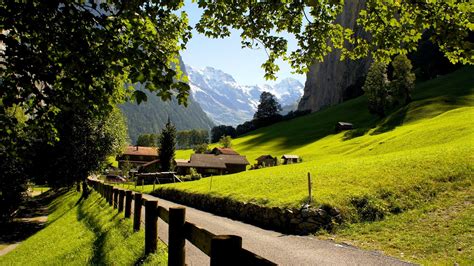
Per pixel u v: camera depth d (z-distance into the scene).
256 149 124.06
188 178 63.34
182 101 5.54
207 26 8.93
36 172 32.78
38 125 6.91
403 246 11.62
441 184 17.28
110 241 11.90
